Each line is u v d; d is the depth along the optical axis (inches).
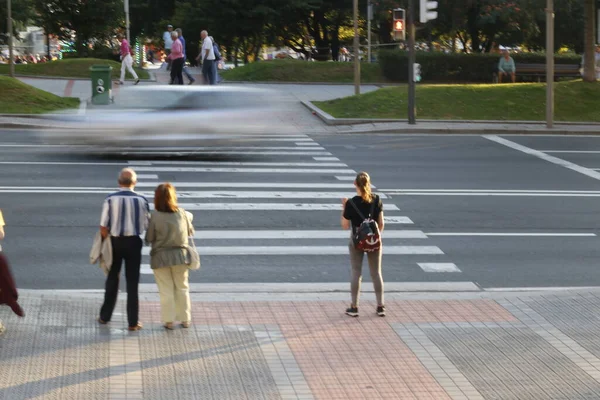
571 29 3267.7
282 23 3597.4
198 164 1298.0
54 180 1141.7
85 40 3784.5
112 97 1349.7
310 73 2684.5
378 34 3727.9
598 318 631.2
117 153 1323.8
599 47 2726.4
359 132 1710.1
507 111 1952.5
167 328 587.8
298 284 733.3
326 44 3801.7
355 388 491.5
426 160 1393.9
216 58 2164.1
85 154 1343.5
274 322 613.9
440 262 812.6
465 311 650.2
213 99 1347.2
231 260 800.3
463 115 1911.9
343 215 642.8
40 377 490.9
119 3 3708.2
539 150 1536.7
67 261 782.5
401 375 513.3
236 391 482.0
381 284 636.7
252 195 1075.9
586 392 489.4
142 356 533.0
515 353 554.6
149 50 4537.4
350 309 634.2
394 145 1556.3
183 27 3435.0
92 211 971.3
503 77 2655.0
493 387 496.1
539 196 1125.1
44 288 705.0
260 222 941.8
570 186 1203.9
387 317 633.0
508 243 887.7
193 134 1321.4
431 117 1891.0
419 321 623.5
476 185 1189.1
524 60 2800.2
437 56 2659.9
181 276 591.5
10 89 1876.2
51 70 2603.3
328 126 1791.3
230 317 623.5
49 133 1334.9
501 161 1405.0
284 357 540.4
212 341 567.2
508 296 692.7
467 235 915.4
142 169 1240.8
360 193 639.8
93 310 626.5
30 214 949.2
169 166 1273.4
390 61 2679.6
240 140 1343.5
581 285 751.7
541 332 598.9
